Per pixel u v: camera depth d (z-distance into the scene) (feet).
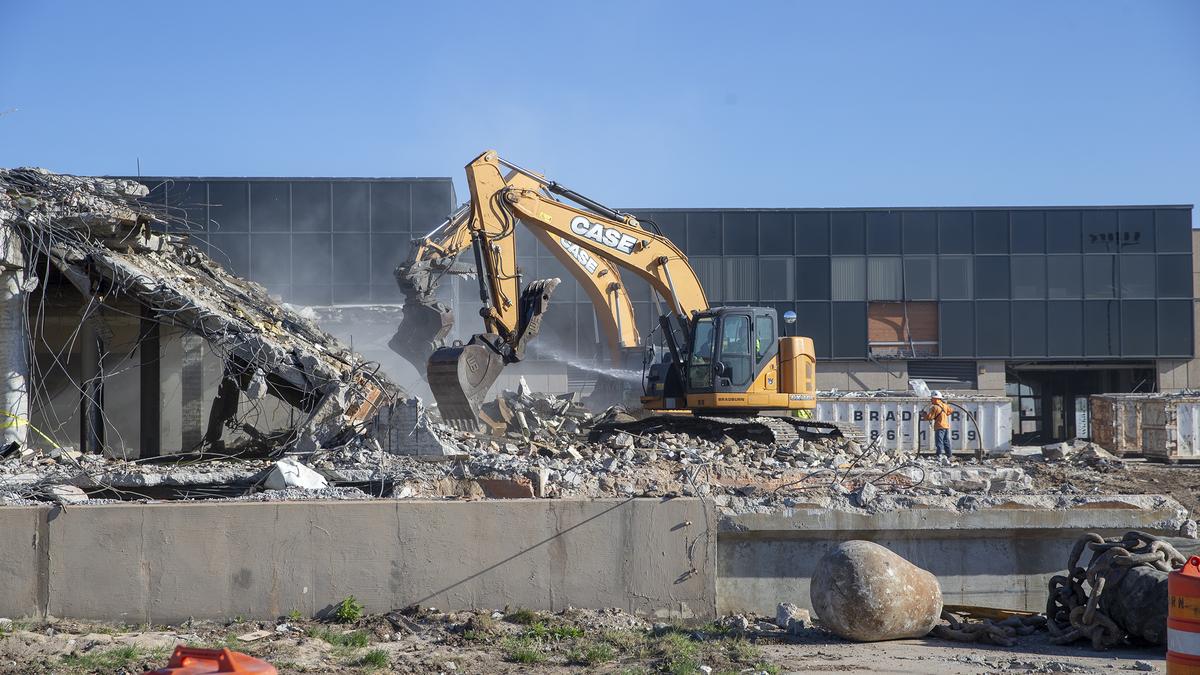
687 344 64.08
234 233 119.24
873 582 32.01
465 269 75.66
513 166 62.08
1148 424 89.81
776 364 63.36
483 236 58.90
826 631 33.68
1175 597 22.65
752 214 131.03
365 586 35.73
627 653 30.83
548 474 41.50
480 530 36.40
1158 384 131.95
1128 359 131.54
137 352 65.77
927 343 131.13
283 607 35.35
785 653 30.60
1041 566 42.32
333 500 36.86
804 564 41.22
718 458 48.47
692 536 37.24
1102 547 32.73
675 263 66.33
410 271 72.43
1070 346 131.03
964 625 33.35
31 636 31.32
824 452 57.11
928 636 33.37
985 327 131.03
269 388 54.80
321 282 120.06
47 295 60.18
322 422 46.47
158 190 117.91
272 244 119.65
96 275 50.98
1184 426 87.92
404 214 120.98
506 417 62.18
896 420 96.27
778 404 62.44
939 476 46.98
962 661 29.45
